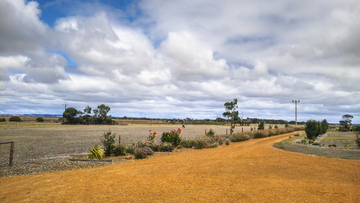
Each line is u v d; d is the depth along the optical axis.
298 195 5.41
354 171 8.23
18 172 8.12
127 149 13.91
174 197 5.18
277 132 37.47
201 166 8.92
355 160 10.66
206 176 7.21
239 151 14.06
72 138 25.11
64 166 9.23
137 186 6.03
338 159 10.97
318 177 7.28
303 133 38.88
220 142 20.55
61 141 21.73
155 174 7.49
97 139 23.92
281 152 13.56
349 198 5.25
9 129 43.06
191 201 4.93
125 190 5.68
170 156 12.36
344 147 16.42
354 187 6.18
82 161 10.44
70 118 81.81
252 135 28.27
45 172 8.14
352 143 19.42
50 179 6.86
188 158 11.27
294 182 6.61
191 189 5.79
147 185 6.12
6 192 5.52
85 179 6.83
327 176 7.43
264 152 13.48
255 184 6.32
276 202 4.92
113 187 5.94
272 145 18.28
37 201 4.87
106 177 7.08
